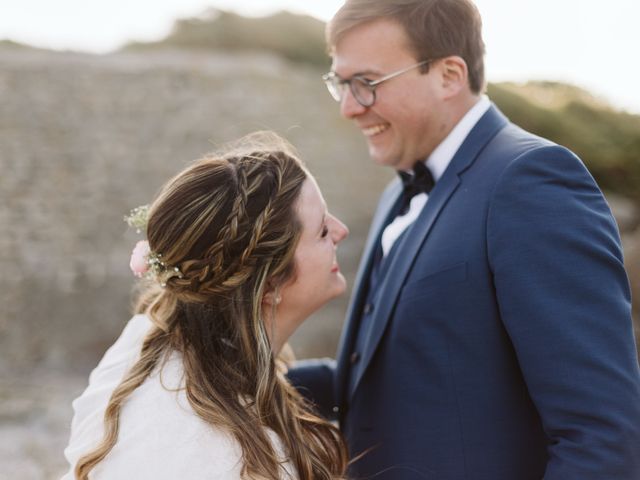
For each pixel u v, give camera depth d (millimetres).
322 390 2461
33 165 10625
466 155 1968
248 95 13188
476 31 2072
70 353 8133
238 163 1719
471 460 1792
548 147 1774
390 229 2225
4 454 5012
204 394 1549
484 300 1780
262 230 1660
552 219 1679
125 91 12789
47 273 8852
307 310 1822
